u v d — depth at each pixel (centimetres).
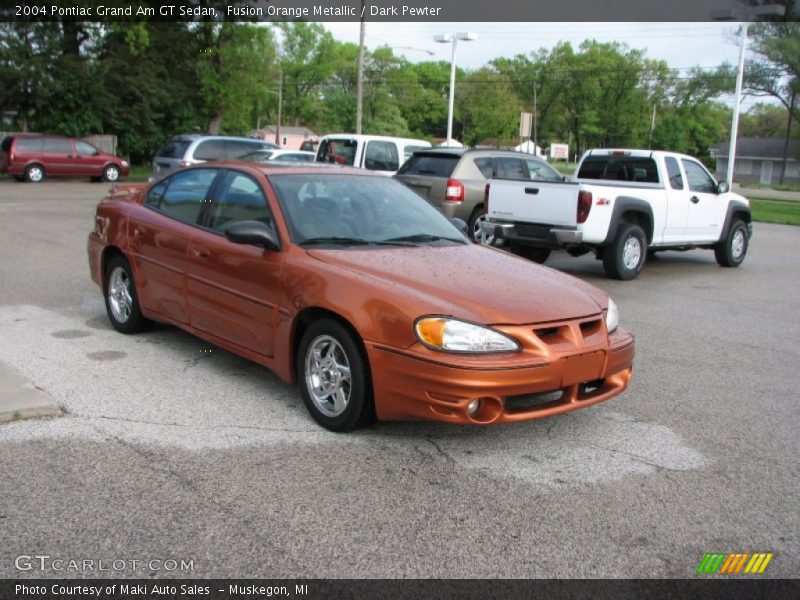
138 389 523
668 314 877
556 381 425
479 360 406
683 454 455
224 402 505
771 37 4562
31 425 450
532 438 469
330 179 568
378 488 389
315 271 467
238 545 330
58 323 697
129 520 346
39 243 1196
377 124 8781
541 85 8538
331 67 9100
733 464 443
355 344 441
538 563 328
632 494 398
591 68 8288
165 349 622
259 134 9281
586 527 360
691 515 377
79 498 364
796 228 2152
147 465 404
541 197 1042
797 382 618
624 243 1077
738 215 1298
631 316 859
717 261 1297
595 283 1076
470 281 461
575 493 396
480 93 7981
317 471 405
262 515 356
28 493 367
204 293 550
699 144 8350
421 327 413
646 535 356
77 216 1622
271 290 491
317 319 472
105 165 2895
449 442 455
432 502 377
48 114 3325
